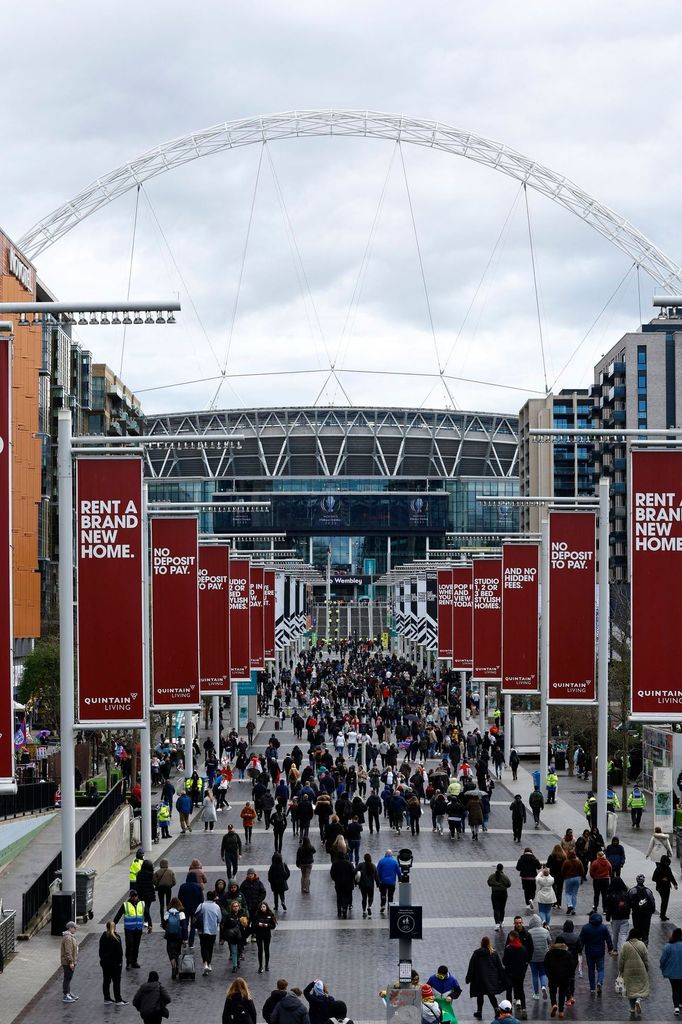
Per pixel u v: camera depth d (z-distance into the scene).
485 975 27.45
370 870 38.50
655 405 185.62
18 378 112.38
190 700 47.84
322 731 88.81
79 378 155.62
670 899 39.97
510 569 60.44
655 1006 29.00
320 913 39.25
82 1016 28.53
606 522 50.72
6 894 41.50
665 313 28.95
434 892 41.59
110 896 42.06
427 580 117.25
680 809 53.38
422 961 32.72
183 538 47.84
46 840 51.12
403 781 64.44
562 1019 27.88
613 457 184.88
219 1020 27.98
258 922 32.41
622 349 189.50
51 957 34.16
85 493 37.84
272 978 31.62
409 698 105.25
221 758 78.44
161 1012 25.70
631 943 28.33
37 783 59.53
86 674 37.78
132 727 37.81
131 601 37.84
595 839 42.78
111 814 50.50
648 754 68.69
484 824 56.31
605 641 50.34
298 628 125.81
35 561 118.94
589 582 50.44
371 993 29.88
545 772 61.16
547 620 56.31
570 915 37.56
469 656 83.81
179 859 49.00
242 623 69.69
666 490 36.00
